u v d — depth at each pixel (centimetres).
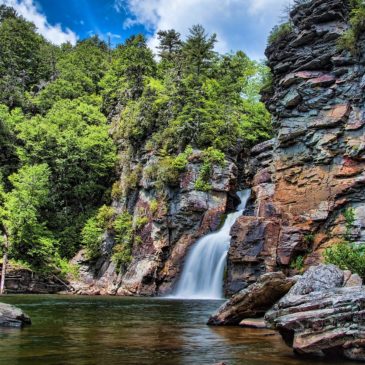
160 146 4866
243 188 4847
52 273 4672
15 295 3872
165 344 1170
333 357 1007
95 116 6147
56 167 5544
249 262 3322
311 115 3478
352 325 997
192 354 1033
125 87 6325
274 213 3444
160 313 2150
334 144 3294
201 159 4488
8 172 5684
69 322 1672
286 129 3588
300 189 3416
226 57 6425
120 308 2441
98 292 4600
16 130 5922
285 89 3675
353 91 3303
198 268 4034
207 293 3838
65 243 5128
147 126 5131
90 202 5562
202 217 4325
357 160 3166
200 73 5600
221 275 3784
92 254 4919
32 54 7925
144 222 4575
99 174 5409
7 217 4834
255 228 3350
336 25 3497
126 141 5491
